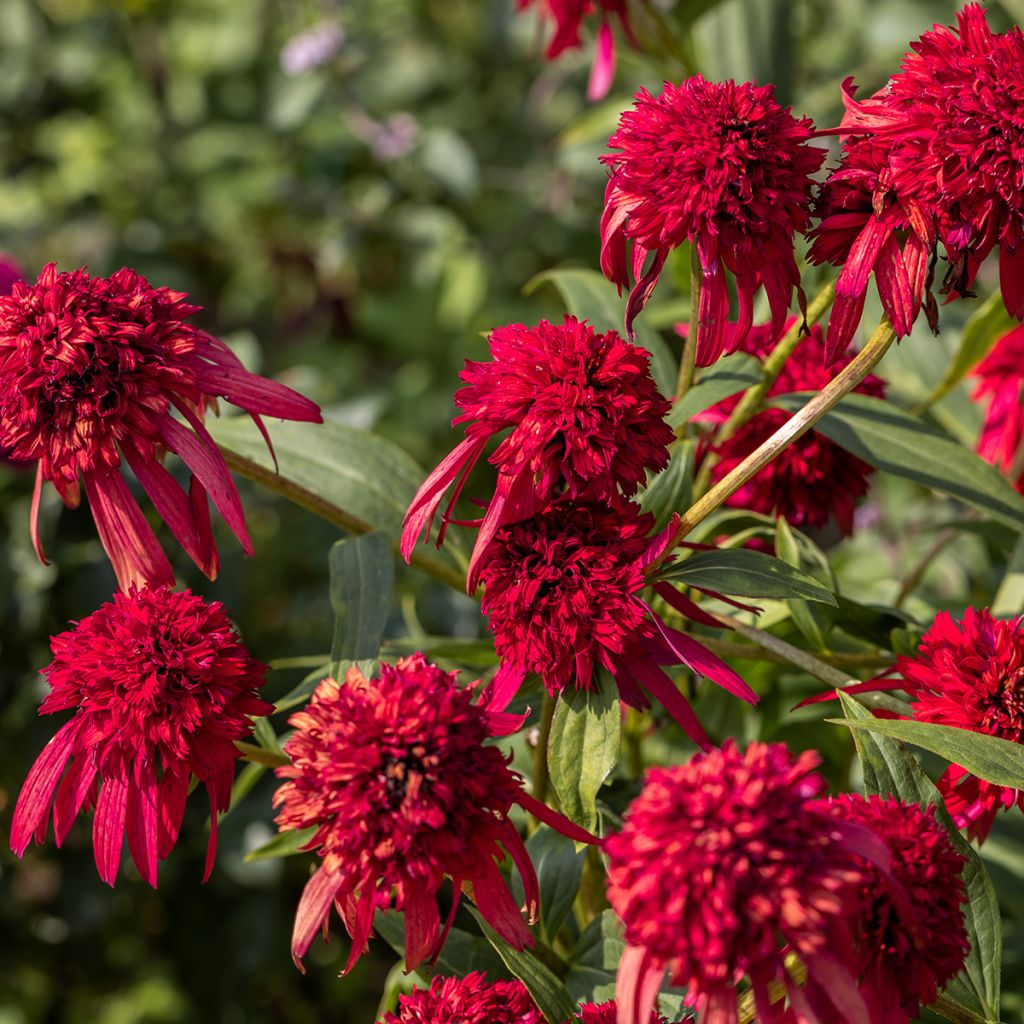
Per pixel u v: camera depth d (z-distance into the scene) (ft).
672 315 3.86
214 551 2.78
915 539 4.10
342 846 2.48
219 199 6.54
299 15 6.67
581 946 2.93
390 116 6.31
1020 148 2.58
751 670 3.18
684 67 3.83
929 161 2.60
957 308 3.82
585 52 5.69
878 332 2.68
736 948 2.35
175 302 2.79
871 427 3.09
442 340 5.95
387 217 6.12
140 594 2.72
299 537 5.51
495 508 2.65
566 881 2.95
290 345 6.55
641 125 2.69
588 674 2.68
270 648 4.97
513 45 6.75
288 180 6.31
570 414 2.62
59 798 2.72
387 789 2.46
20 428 2.73
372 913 2.59
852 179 2.66
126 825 2.70
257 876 4.55
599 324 3.33
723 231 2.68
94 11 6.71
